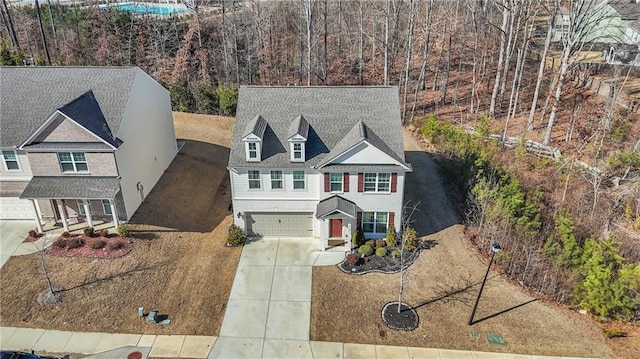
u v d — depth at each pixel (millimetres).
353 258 25953
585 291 22516
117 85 29625
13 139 27328
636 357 20266
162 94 34875
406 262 26078
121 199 28422
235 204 27594
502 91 45156
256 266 25984
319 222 27422
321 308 23094
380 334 21547
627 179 30875
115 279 24734
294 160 26125
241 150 26750
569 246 23812
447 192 33094
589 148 35094
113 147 26688
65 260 26016
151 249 27078
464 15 60781
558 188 30906
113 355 20359
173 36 59938
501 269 25531
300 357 20391
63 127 26453
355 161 25672
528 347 20797
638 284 21734
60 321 22078
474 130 39188
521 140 34500
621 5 55281
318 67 55656
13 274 24906
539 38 60750
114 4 67188
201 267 25875
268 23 57906
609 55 52281
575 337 21297
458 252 26891
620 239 26281
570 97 44906
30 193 26547
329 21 64438
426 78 55781
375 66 58281
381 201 26766
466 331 21641
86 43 59156
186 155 38500
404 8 60312
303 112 27891
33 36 59625
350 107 27953
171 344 20984
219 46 58312
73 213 29141
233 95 47312
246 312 22844
